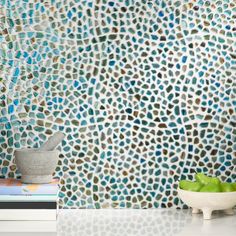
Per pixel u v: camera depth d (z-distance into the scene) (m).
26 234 1.81
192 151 2.24
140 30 2.22
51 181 2.03
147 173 2.23
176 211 2.19
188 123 2.23
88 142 2.21
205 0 2.24
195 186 2.06
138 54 2.22
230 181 2.25
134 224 1.96
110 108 2.22
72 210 2.20
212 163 2.24
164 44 2.23
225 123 2.25
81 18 2.21
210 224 1.96
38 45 2.20
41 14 2.20
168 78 2.23
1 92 2.19
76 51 2.21
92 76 2.21
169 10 2.23
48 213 1.91
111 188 2.22
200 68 2.24
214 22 2.24
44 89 2.20
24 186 1.92
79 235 1.80
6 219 1.91
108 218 2.06
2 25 2.19
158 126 2.23
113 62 2.21
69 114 2.21
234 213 2.15
